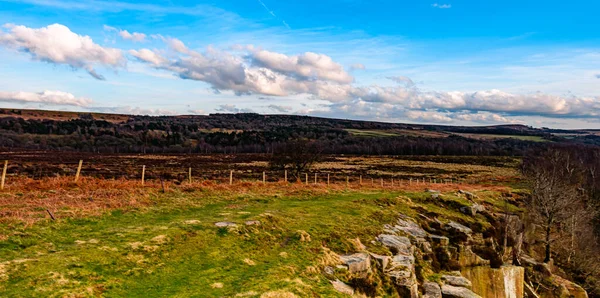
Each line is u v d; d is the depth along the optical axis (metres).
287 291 11.66
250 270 13.30
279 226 18.72
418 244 22.77
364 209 25.95
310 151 53.56
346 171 84.31
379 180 63.59
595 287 37.41
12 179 24.62
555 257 41.66
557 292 30.64
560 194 41.28
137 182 27.08
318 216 22.11
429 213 30.83
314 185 36.88
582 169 73.81
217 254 14.25
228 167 84.81
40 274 10.41
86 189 22.98
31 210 16.89
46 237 14.06
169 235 15.00
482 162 119.69
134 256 12.79
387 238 21.06
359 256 16.92
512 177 80.31
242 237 16.27
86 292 9.90
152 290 10.80
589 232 45.44
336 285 13.91
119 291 10.42
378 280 16.42
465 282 19.62
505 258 31.55
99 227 16.11
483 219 35.28
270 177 61.75
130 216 18.42
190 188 26.88
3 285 9.59
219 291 11.12
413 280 16.95
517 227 38.28
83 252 12.32
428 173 85.75
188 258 13.57
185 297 10.49
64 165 72.88
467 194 42.53
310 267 14.52
